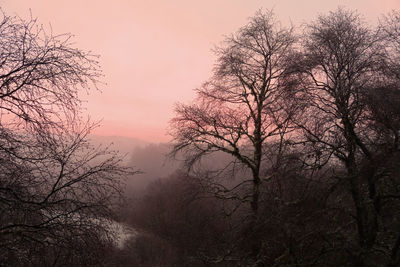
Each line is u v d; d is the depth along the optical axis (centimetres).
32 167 531
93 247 547
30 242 503
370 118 767
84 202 555
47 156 530
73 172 557
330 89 830
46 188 551
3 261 488
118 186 587
